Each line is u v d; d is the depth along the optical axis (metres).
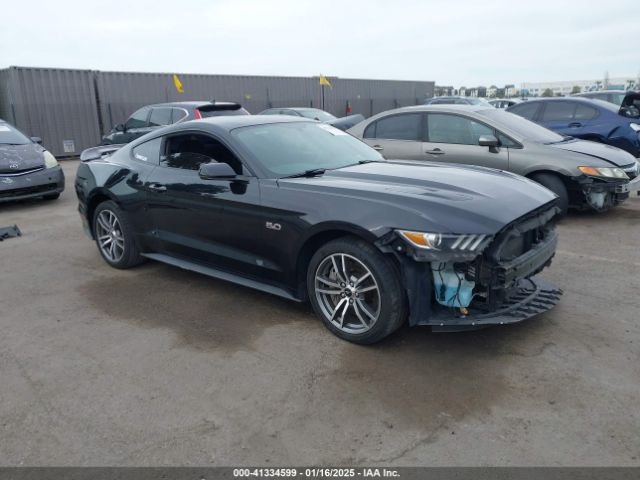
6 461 2.51
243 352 3.50
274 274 3.92
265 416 2.80
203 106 10.92
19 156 8.50
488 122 6.86
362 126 7.92
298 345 3.57
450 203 3.23
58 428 2.75
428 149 7.18
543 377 3.08
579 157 6.37
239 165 4.08
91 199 5.38
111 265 5.37
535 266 3.47
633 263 5.04
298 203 3.63
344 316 3.57
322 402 2.91
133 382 3.17
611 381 3.02
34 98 16.12
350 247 3.37
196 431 2.69
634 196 8.12
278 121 4.70
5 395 3.07
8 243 6.43
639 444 2.49
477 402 2.86
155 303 4.39
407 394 2.96
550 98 10.27
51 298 4.57
